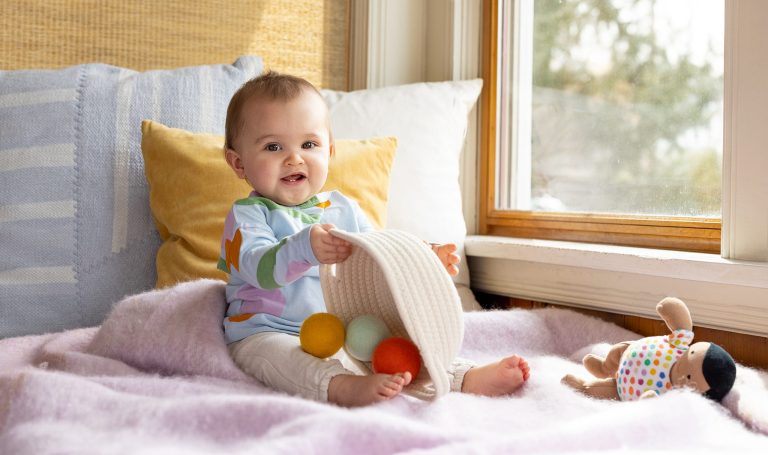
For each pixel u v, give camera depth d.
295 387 1.08
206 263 1.56
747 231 1.38
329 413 0.82
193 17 2.10
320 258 1.07
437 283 1.05
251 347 1.17
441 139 1.99
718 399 1.06
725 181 1.42
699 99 1.58
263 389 1.10
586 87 1.88
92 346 1.26
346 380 1.04
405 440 0.80
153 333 1.20
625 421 0.86
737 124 1.40
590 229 1.83
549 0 1.99
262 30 2.20
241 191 1.61
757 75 1.36
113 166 1.67
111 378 1.02
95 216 1.64
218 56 2.14
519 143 2.09
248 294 1.24
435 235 1.90
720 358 1.04
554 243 1.82
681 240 1.60
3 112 1.64
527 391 1.14
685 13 1.61
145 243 1.68
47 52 1.93
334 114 1.96
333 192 1.44
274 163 1.28
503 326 1.53
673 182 1.64
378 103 1.99
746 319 1.35
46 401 0.87
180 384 1.02
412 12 2.31
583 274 1.68
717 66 1.54
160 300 1.25
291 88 1.31
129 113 1.71
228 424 0.85
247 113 1.30
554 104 1.97
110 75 1.78
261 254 1.15
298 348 1.12
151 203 1.65
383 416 0.83
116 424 0.84
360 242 1.02
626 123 1.76
